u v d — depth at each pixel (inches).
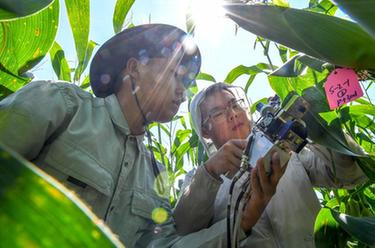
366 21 16.0
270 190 34.4
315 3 42.6
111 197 38.2
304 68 35.6
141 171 43.2
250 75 61.2
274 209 42.6
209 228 42.4
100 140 37.9
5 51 36.0
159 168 48.6
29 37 35.8
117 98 44.0
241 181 43.1
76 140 36.1
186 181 55.8
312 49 19.7
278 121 33.3
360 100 51.7
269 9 19.1
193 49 45.7
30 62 36.9
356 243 44.9
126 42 44.3
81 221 4.0
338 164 39.0
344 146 30.5
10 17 15.3
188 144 76.5
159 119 44.4
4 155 3.8
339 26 18.6
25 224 3.8
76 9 41.9
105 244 4.0
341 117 41.8
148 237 44.6
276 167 33.2
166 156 75.9
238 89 53.8
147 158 45.9
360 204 43.7
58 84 38.5
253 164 35.5
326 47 19.4
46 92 36.3
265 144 34.5
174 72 43.5
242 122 50.6
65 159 35.1
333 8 40.9
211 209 42.7
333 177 42.3
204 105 52.7
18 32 35.4
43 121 34.2
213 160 40.7
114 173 38.9
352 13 16.0
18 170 3.8
